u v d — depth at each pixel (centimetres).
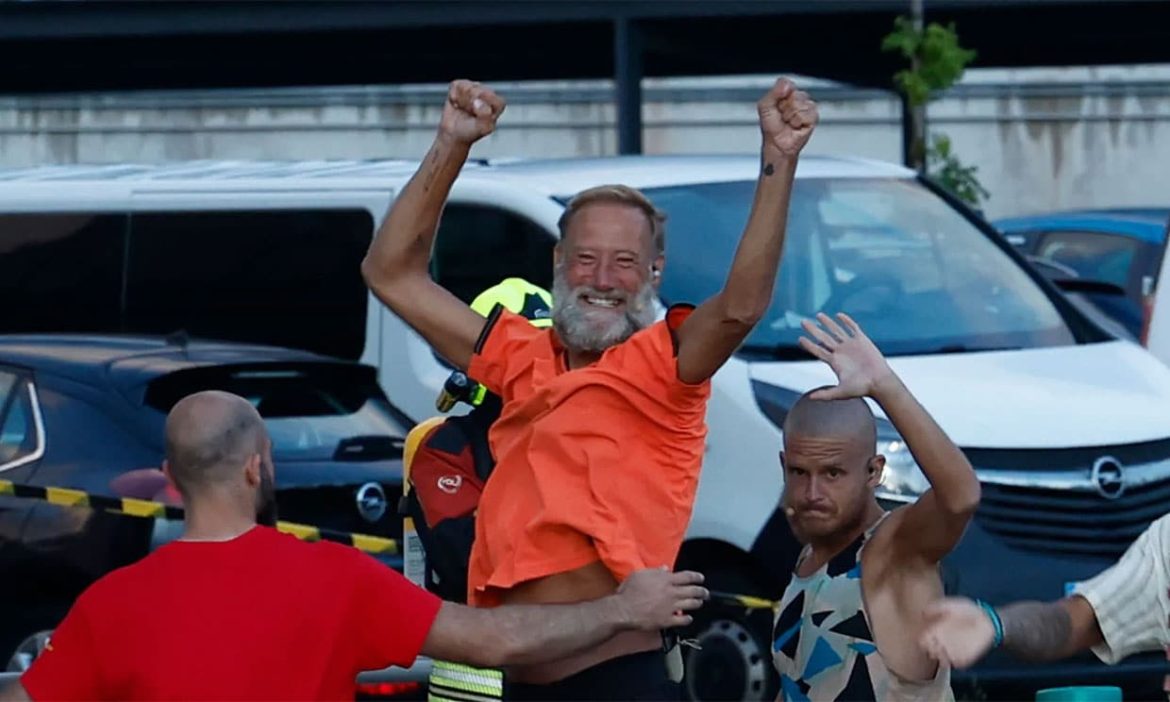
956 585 1133
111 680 622
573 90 3747
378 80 2980
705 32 2503
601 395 685
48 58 2722
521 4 2333
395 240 760
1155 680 1198
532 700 704
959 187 2670
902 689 692
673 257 1266
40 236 1461
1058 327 1338
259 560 631
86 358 1236
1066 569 1152
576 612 639
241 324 1411
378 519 1215
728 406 1177
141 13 2391
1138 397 1243
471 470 758
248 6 2373
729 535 1172
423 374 1329
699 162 1391
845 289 1311
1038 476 1162
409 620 632
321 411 1260
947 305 1324
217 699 616
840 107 3716
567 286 705
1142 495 1188
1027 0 2291
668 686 708
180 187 1438
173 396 1217
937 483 661
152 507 1167
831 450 708
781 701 736
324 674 625
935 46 2158
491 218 1320
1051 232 2186
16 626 1188
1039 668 1162
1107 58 2778
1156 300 1400
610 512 675
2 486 1191
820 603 705
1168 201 3719
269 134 3759
